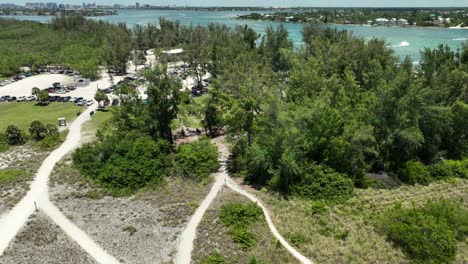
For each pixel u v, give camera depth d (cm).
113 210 4303
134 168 4838
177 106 6047
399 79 5384
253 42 12075
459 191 4872
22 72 12675
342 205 4456
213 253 3459
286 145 4750
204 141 5522
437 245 3534
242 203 4306
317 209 4247
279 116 4916
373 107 5409
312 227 3941
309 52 9631
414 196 4722
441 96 5941
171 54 13500
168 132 6125
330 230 3881
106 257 3475
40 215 4147
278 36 10950
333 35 11412
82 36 17275
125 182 4759
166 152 5578
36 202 4403
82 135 6575
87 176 5031
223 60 9731
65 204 4394
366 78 7325
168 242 3684
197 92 9575
